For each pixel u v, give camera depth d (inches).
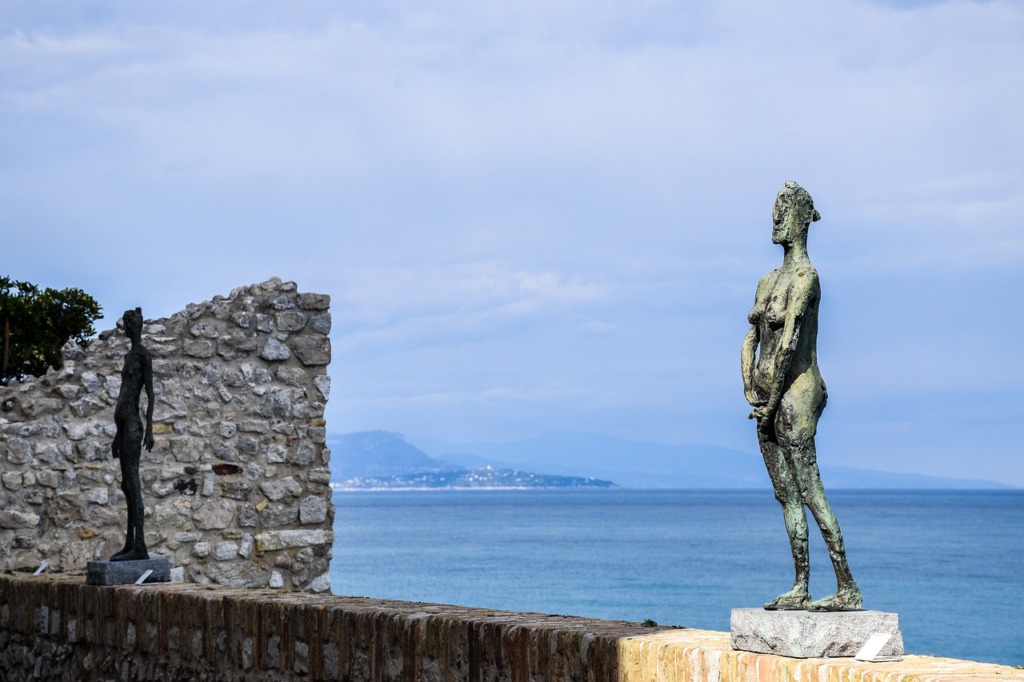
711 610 1411.2
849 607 254.4
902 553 2456.9
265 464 603.5
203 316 597.6
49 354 877.2
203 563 583.2
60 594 466.0
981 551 2518.5
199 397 591.5
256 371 606.5
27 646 485.1
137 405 475.5
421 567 2030.0
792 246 269.6
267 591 418.6
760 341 274.1
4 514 549.3
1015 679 218.8
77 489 564.4
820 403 266.7
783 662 239.9
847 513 5265.8
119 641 433.4
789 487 264.7
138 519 467.8
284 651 368.5
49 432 562.6
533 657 295.9
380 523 4264.3
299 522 608.4
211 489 588.7
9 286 912.9
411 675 327.0
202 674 398.3
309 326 621.6
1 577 504.4
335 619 351.9
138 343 480.1
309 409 616.7
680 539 3019.2
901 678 221.5
